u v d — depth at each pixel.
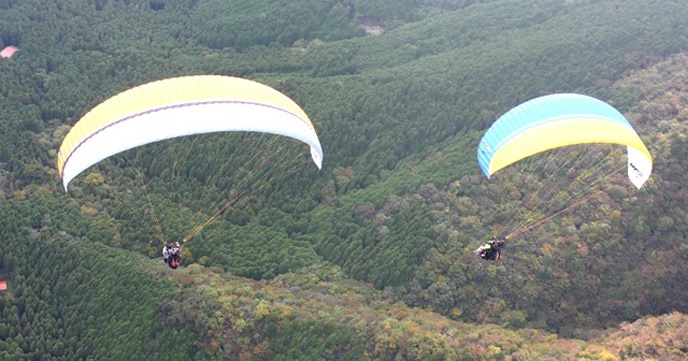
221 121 36.72
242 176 80.00
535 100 41.88
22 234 70.75
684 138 67.62
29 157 82.44
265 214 76.62
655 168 67.12
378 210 75.00
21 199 75.75
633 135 40.84
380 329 54.16
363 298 62.94
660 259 64.31
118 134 35.75
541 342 56.78
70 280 64.81
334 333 54.53
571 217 66.44
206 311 57.53
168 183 80.19
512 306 62.81
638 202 65.56
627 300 63.25
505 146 40.53
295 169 80.88
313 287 65.00
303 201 78.62
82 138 36.09
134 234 71.31
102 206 76.31
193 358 56.50
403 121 89.00
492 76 93.88
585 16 104.25
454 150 82.75
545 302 63.06
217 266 68.00
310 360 53.62
